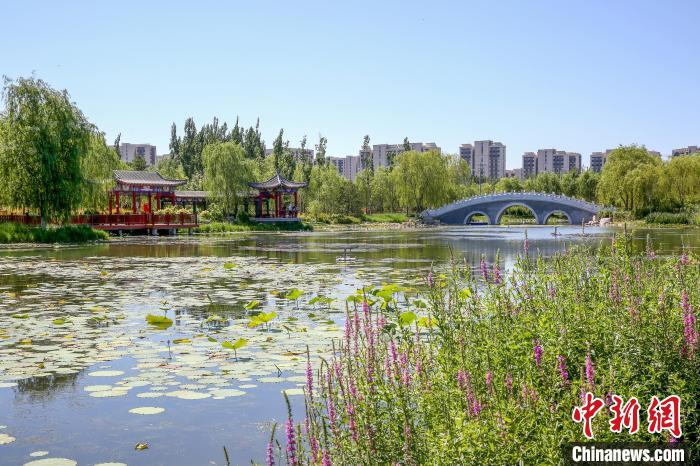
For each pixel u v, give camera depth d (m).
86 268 20.50
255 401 6.50
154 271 19.62
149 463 5.07
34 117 32.38
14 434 5.73
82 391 6.88
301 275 18.19
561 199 78.50
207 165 61.75
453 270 6.80
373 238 44.84
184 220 51.34
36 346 9.00
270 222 64.50
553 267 7.49
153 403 6.51
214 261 23.59
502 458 3.62
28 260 23.70
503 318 5.97
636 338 4.81
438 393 4.53
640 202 63.56
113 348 8.86
